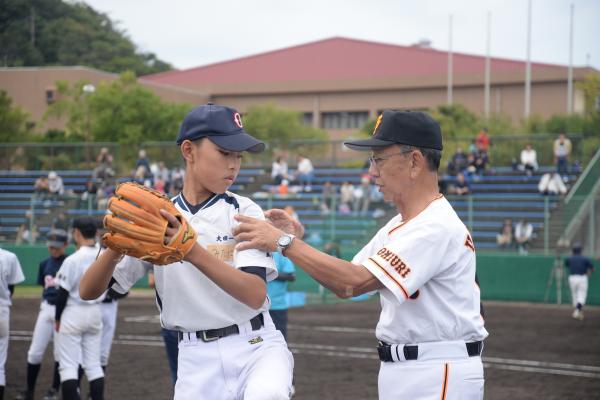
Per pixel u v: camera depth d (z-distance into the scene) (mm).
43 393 8711
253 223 3578
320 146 30312
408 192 3727
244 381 3707
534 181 26859
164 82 53250
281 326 8133
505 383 9492
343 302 20734
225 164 3734
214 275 3428
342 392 8773
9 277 7465
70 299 7277
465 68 49906
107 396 8547
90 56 49312
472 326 3635
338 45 54375
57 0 45344
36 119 37656
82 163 29734
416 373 3594
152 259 3340
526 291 21156
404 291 3482
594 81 38312
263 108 43812
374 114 50000
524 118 39219
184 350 3805
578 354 11828
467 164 27406
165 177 27141
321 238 23406
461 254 3619
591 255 21531
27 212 25469
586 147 30906
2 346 7500
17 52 38125
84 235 7391
